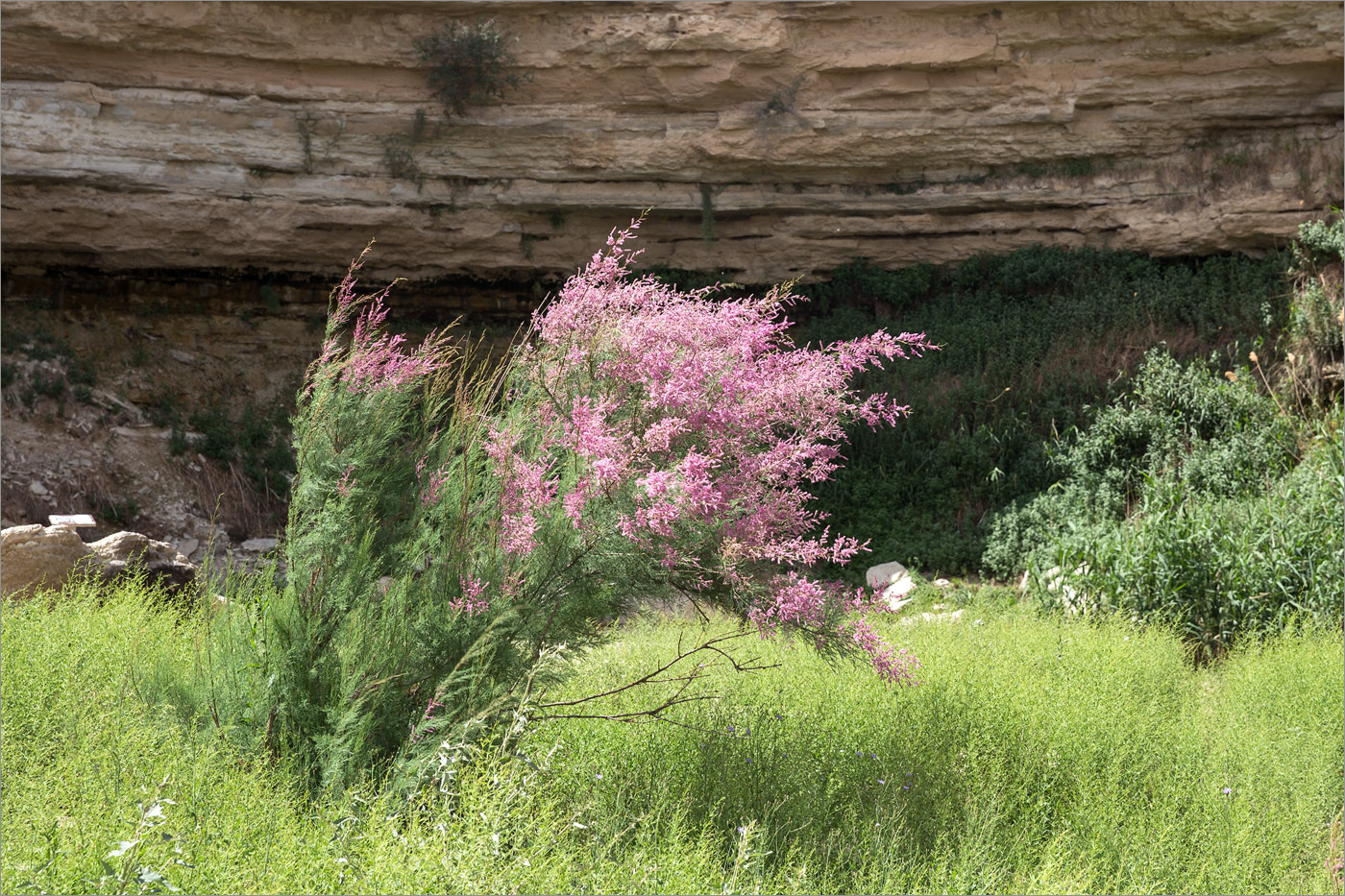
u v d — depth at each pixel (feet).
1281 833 13.25
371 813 10.50
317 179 57.16
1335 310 45.57
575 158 59.06
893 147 58.54
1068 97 56.54
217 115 55.11
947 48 56.24
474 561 13.89
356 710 12.51
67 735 12.25
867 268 61.87
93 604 20.38
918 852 12.03
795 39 57.00
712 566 13.91
